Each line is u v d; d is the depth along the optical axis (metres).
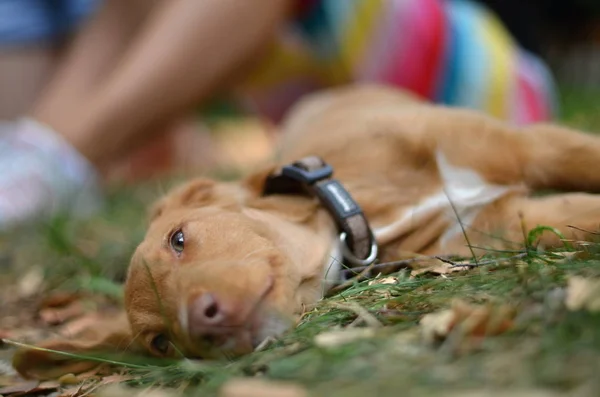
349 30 1.69
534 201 1.14
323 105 1.44
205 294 0.98
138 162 2.12
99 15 1.85
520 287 0.95
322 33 1.71
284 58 1.78
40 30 2.00
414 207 1.14
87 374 1.07
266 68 1.80
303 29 1.72
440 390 0.85
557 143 1.16
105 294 1.32
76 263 1.41
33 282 1.40
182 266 1.04
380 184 1.16
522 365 0.86
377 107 1.30
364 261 1.10
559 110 2.69
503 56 1.72
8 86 2.00
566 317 0.90
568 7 3.59
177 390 0.96
